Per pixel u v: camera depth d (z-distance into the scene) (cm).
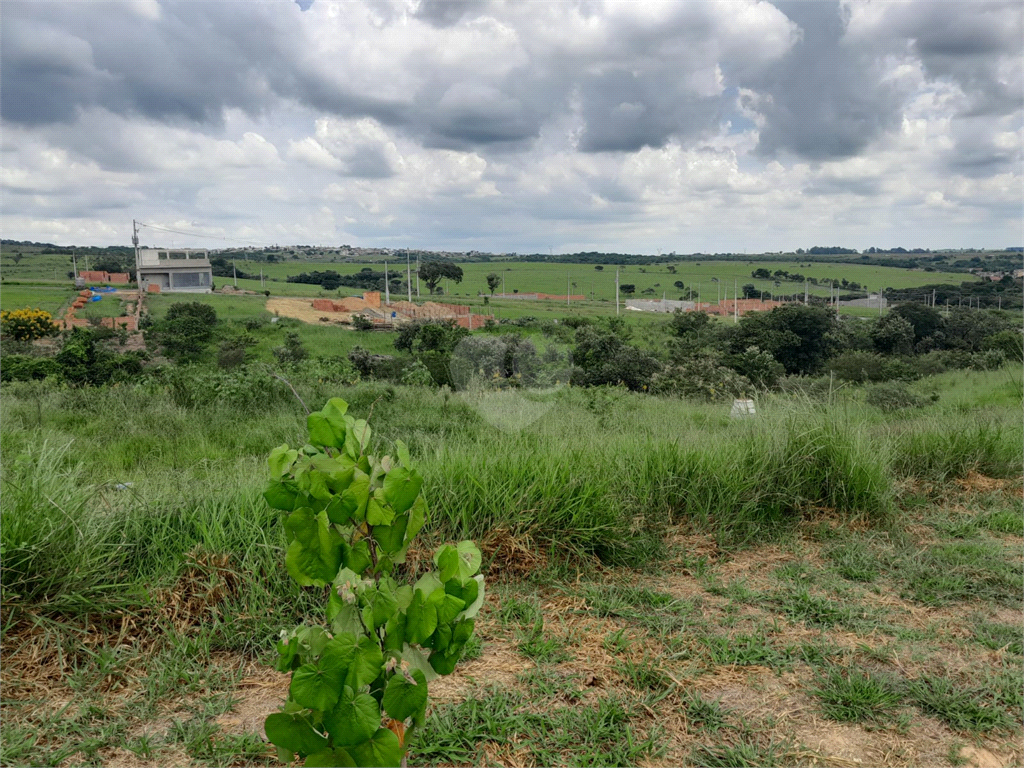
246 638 263
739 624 292
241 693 233
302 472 127
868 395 1491
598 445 487
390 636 125
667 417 1007
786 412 531
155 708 222
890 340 4828
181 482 394
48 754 195
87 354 2481
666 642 272
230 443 786
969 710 228
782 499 440
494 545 341
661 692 235
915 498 490
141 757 195
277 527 323
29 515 279
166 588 282
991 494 506
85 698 226
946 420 662
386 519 128
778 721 221
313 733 117
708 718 219
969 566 360
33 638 254
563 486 376
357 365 2705
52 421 909
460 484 367
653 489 429
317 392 1181
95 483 356
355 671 114
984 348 4316
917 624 297
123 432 823
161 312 6669
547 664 250
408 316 6594
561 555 355
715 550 388
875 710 229
